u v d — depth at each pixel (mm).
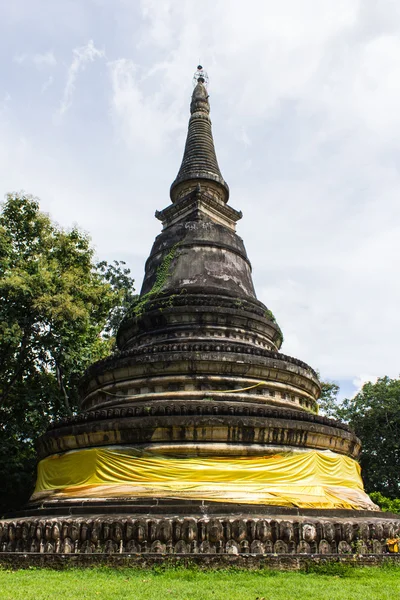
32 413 28422
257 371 20109
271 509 14875
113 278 46531
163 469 15906
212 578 11312
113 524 13211
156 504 15055
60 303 27438
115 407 18141
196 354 19562
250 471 16062
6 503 28359
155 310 23266
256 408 17219
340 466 18109
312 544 13383
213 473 15844
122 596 9023
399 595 9375
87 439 17188
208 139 32156
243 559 12273
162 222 29875
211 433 16328
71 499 16203
